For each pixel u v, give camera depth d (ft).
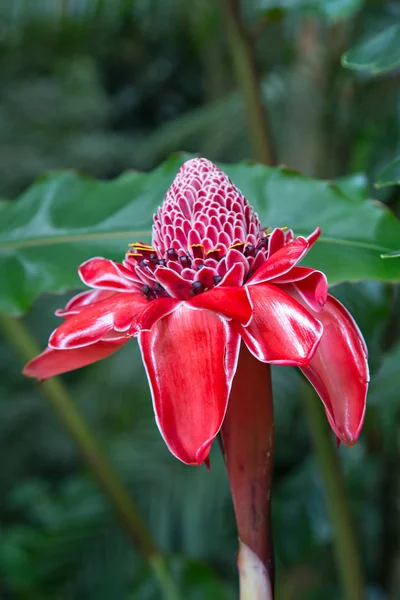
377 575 4.37
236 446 2.17
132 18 4.17
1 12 3.91
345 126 4.27
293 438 6.09
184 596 3.61
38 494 6.25
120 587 5.54
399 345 3.27
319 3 3.18
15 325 3.48
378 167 4.37
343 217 2.69
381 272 2.51
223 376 2.05
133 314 2.15
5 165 10.39
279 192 2.77
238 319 2.04
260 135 3.39
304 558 5.18
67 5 3.90
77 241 2.89
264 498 2.18
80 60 10.78
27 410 7.83
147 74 12.07
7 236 2.94
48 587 5.60
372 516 4.63
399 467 3.91
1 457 7.66
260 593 2.18
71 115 11.45
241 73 3.36
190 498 5.83
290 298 2.09
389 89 4.17
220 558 5.76
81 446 3.60
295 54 4.41
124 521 3.65
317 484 4.94
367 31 4.07
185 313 2.11
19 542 5.73
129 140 11.59
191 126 6.43
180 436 2.03
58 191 3.02
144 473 6.08
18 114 10.89
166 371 2.06
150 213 2.94
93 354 2.23
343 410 2.13
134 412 6.66
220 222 2.23
